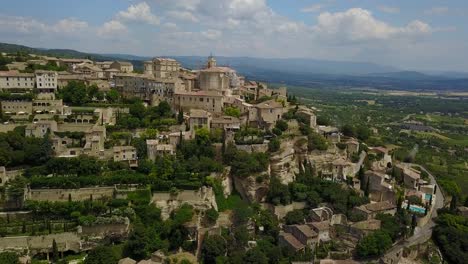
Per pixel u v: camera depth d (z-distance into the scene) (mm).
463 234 183375
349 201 199125
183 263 152750
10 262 138875
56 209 162625
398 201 196000
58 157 180750
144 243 154000
